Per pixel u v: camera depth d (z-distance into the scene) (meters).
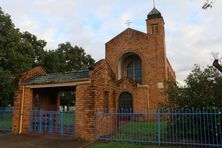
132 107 26.14
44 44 33.66
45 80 14.55
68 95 36.56
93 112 12.57
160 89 25.89
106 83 14.40
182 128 11.48
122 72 29.45
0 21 20.02
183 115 11.52
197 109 11.27
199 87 12.30
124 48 28.69
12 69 20.94
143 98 25.91
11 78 19.83
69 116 13.54
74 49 40.44
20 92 15.13
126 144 11.01
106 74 14.52
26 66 21.83
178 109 12.05
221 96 11.56
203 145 10.32
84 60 40.69
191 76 12.70
